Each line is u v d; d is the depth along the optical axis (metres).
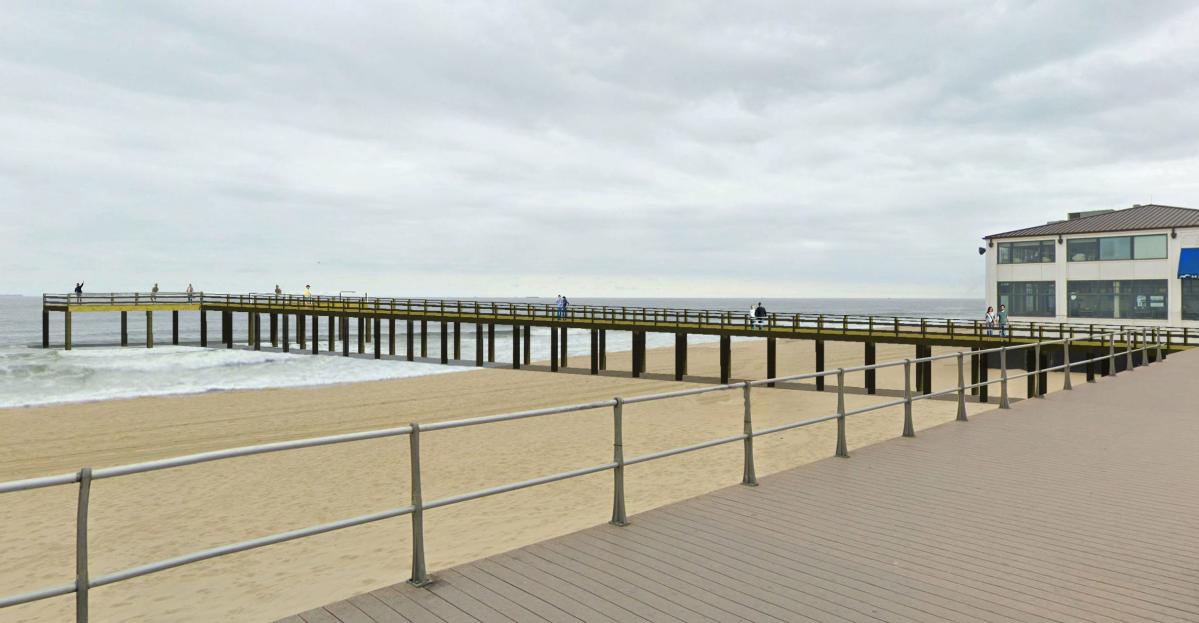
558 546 5.13
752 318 32.66
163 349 54.19
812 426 21.62
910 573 4.66
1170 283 34.50
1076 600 4.26
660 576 4.55
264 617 8.36
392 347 45.69
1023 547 5.19
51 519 12.96
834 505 6.23
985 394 26.28
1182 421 10.66
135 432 21.47
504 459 17.62
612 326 35.88
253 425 22.69
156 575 10.07
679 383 32.94
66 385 33.91
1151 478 7.24
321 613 3.96
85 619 3.30
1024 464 7.84
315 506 13.70
